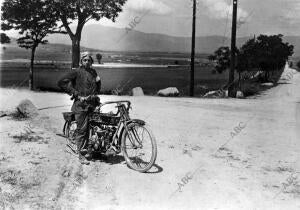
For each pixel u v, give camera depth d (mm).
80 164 6711
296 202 5414
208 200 5395
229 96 23359
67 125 8281
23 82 32031
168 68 71625
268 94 26641
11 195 5250
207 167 6902
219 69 32469
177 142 8711
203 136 9500
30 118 10656
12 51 105750
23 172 6180
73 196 5355
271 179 6367
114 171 6469
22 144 7805
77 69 7043
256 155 7875
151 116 12305
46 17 26812
